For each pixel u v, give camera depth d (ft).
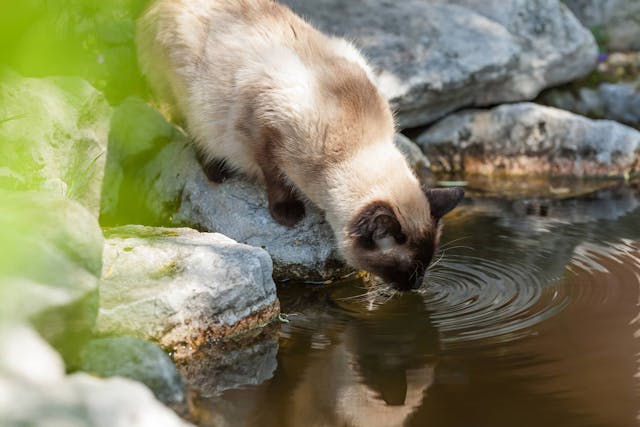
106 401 4.87
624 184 7.91
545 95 8.60
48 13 6.48
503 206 7.45
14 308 4.99
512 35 8.42
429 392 5.44
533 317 5.98
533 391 5.42
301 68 6.30
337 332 5.91
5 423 4.69
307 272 6.42
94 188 6.65
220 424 5.24
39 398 4.80
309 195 6.32
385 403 5.39
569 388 5.44
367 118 6.27
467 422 5.26
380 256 6.20
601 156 8.11
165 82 6.81
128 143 6.92
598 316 5.98
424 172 8.00
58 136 6.41
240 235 6.46
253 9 6.59
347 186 6.17
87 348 5.30
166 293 5.69
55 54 6.65
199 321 5.76
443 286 6.33
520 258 6.62
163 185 6.76
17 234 5.18
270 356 5.72
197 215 6.60
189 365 5.65
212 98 6.49
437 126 8.29
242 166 6.58
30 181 6.30
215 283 5.82
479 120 8.23
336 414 5.32
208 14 6.57
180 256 5.91
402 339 5.84
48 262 5.16
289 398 5.41
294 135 6.20
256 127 6.30
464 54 8.18
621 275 6.39
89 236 5.32
